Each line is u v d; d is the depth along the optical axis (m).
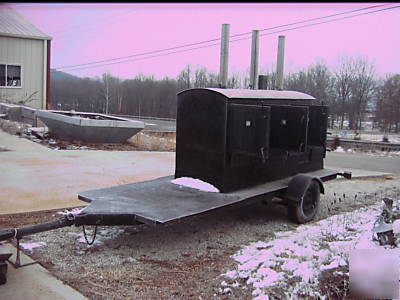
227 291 3.95
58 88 73.12
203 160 6.31
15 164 9.91
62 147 13.00
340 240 5.46
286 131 6.87
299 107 6.72
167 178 6.92
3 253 3.99
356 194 9.24
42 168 9.64
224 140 6.01
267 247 5.32
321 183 6.94
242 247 5.38
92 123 13.48
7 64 20.27
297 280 4.08
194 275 4.39
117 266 4.61
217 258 4.94
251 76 18.56
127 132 14.55
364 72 53.41
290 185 6.60
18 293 3.85
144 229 6.00
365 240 5.04
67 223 4.54
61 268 4.48
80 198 5.68
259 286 3.98
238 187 6.31
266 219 6.81
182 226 6.24
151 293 3.95
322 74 54.09
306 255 4.78
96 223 4.70
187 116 6.48
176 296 3.88
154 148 14.88
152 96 66.00
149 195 5.74
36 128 15.04
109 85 67.75
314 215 6.89
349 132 42.22
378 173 13.76
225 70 19.53
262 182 6.81
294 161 7.54
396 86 52.44
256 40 18.45
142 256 4.95
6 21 21.33
